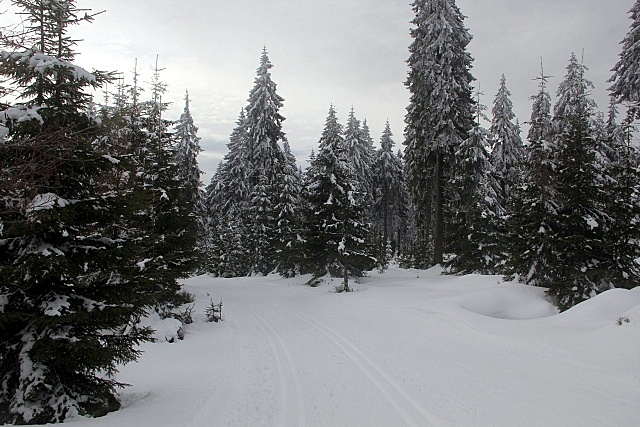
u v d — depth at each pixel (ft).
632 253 51.72
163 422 20.44
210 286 95.50
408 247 196.34
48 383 20.70
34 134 20.18
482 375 27.07
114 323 23.63
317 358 33.81
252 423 20.59
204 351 38.99
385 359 32.45
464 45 90.38
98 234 23.82
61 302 20.99
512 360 29.96
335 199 90.48
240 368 31.91
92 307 21.97
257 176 138.21
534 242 57.16
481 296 53.21
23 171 16.52
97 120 23.07
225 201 169.89
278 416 21.56
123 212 23.77
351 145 145.48
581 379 24.76
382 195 170.50
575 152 53.62
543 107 87.40
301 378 28.45
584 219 52.26
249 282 105.19
